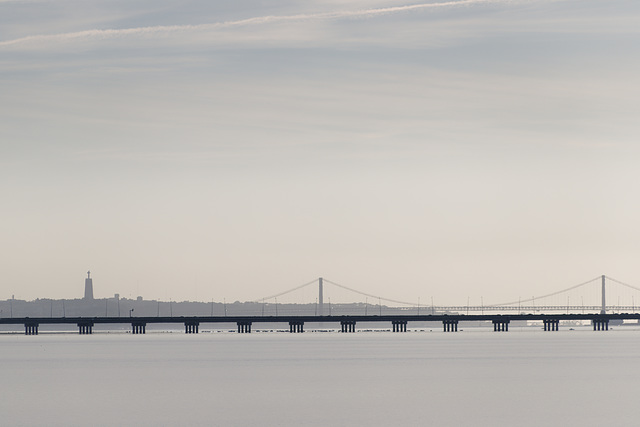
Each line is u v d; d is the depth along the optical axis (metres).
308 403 159.00
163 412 149.50
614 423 137.75
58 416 145.88
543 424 137.00
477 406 154.25
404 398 164.88
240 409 152.50
